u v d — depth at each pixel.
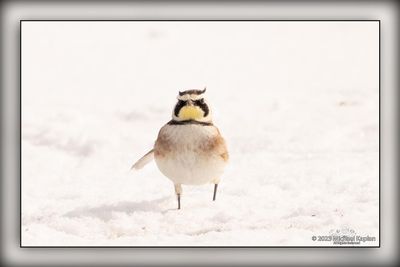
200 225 10.50
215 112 19.83
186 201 11.65
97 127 18.47
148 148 16.83
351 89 22.38
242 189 12.32
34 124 18.55
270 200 11.57
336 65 30.12
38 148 16.78
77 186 13.52
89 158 16.11
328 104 19.70
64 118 19.25
